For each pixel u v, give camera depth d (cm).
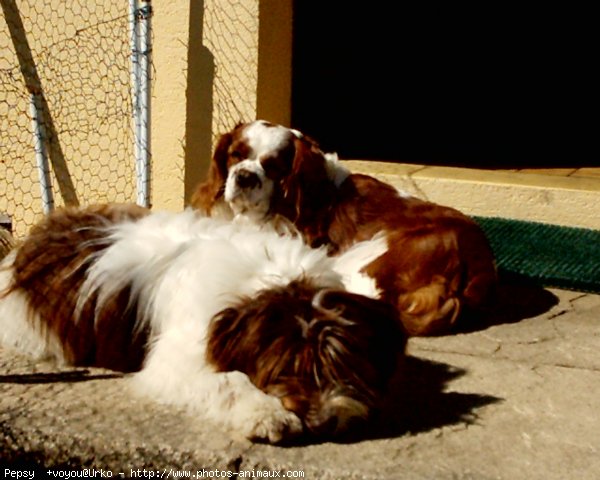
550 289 294
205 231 251
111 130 335
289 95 336
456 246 272
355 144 416
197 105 324
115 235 253
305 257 241
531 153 409
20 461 231
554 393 246
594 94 525
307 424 223
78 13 334
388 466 222
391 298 271
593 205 317
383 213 280
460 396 243
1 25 344
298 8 494
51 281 252
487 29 554
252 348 227
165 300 242
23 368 248
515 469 224
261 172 275
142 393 236
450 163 386
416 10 527
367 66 522
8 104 343
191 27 321
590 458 227
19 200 349
